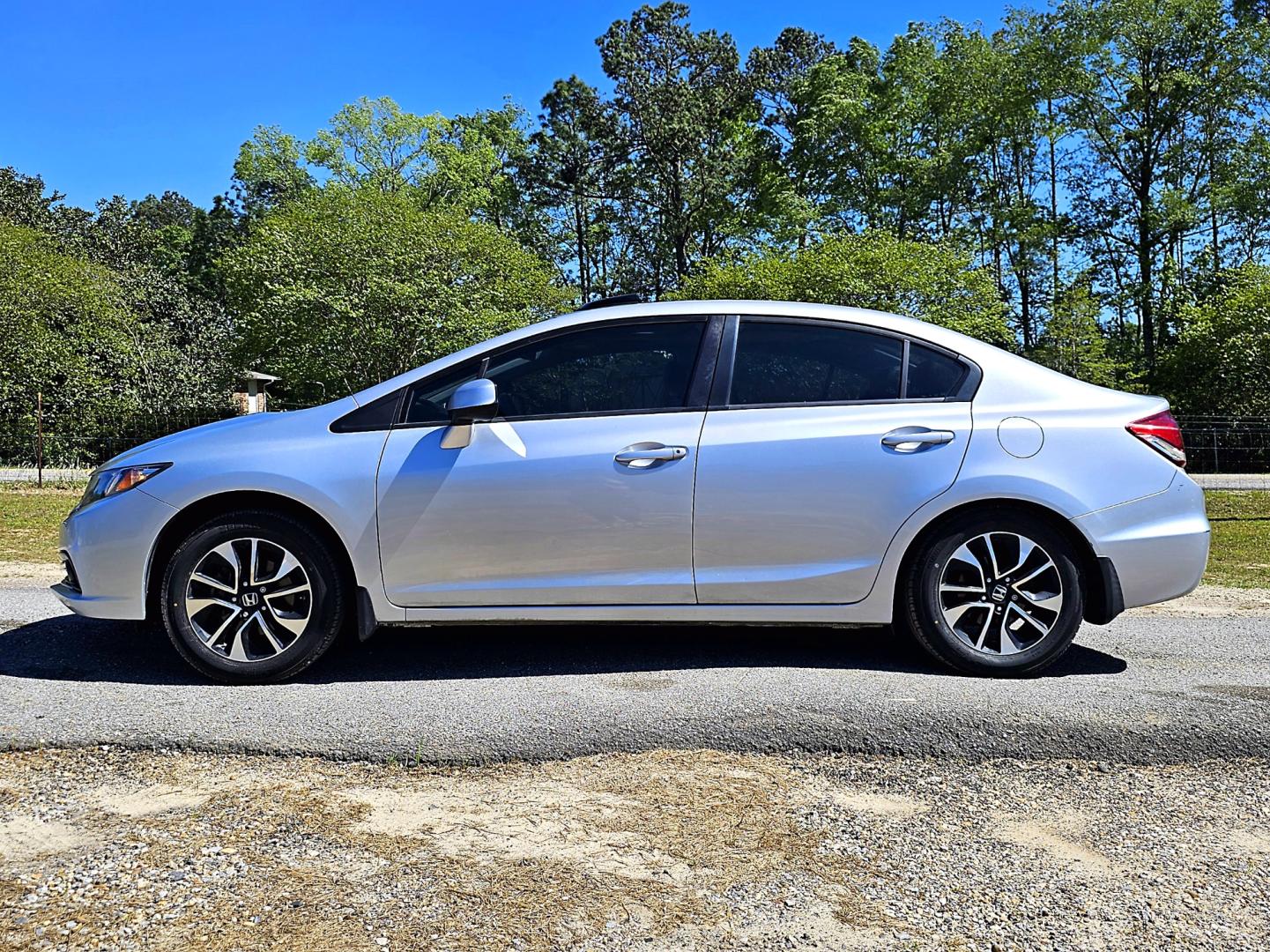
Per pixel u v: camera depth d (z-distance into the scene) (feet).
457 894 7.29
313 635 12.79
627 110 149.69
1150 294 112.47
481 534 12.88
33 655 14.25
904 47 123.65
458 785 9.45
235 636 12.69
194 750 10.19
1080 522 12.80
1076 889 7.55
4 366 82.79
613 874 7.64
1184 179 113.50
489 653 14.42
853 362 13.48
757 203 141.90
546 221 166.09
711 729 10.74
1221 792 9.49
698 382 13.34
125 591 12.93
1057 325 97.25
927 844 8.32
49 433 81.82
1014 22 114.01
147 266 129.80
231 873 7.58
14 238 90.48
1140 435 13.10
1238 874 7.82
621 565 12.95
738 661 13.88
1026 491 12.80
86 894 7.22
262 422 13.52
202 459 13.01
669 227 153.17
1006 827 8.68
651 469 12.89
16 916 6.88
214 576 12.82
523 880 7.52
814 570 12.96
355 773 9.72
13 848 7.97
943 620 13.00
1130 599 12.98
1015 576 13.05
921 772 9.89
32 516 37.55
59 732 10.48
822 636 15.58
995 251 118.42
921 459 12.93
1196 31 108.06
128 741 10.29
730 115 153.48
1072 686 12.45
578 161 158.20
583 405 13.30
